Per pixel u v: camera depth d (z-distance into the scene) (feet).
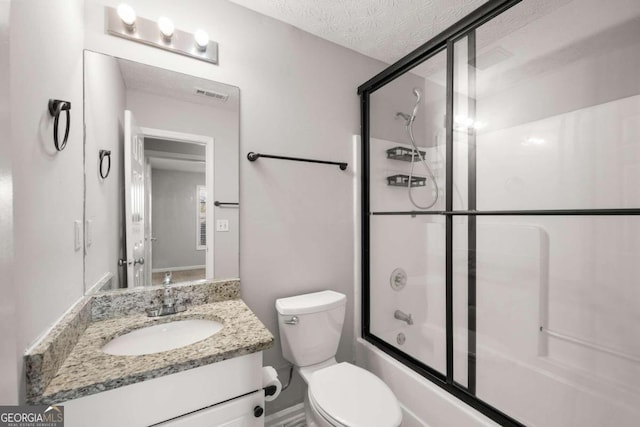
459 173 5.06
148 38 4.12
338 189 5.99
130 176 4.07
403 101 6.10
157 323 3.67
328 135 5.87
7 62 1.77
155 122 4.24
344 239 6.07
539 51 4.56
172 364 2.62
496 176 5.07
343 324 5.55
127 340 3.43
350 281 6.16
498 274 5.00
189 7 4.42
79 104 3.45
